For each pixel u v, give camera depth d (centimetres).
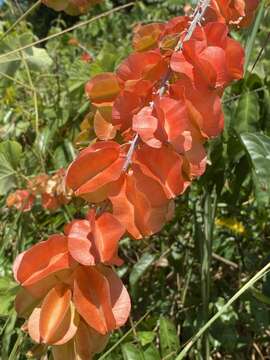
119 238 19
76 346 19
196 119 21
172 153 20
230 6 25
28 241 45
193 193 48
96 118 23
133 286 42
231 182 42
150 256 42
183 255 45
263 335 43
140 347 34
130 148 20
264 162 35
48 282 19
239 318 42
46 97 65
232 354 44
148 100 21
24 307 20
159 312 44
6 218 48
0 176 42
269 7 42
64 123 52
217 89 22
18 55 46
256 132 37
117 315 19
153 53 22
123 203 19
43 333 19
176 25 24
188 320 40
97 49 116
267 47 44
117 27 127
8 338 34
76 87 53
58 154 48
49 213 48
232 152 39
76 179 19
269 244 47
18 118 60
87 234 19
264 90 42
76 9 33
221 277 46
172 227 46
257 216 46
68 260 19
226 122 42
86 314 18
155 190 19
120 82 22
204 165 21
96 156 19
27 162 50
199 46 21
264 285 37
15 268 19
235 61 22
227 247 48
